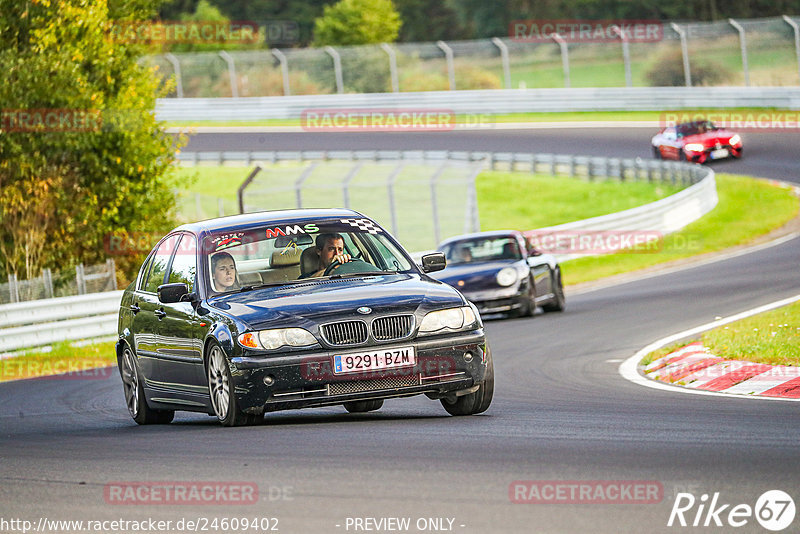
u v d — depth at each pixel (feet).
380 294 94.58
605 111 595.06
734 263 277.64
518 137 565.12
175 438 91.40
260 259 106.01
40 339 211.00
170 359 105.60
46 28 264.52
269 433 89.15
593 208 448.65
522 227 432.66
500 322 214.90
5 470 80.23
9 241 272.51
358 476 68.49
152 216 292.81
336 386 90.99
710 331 154.81
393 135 604.90
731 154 457.27
